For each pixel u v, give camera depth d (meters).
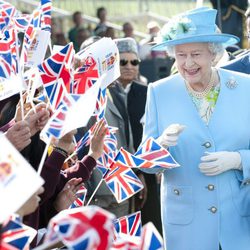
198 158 5.01
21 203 3.12
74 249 2.94
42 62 4.47
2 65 4.51
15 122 4.57
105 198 6.36
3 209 3.11
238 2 9.23
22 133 4.14
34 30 4.55
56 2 16.05
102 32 12.98
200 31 4.92
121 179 4.95
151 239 3.35
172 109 5.10
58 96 4.45
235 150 5.00
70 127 3.62
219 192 5.00
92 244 2.89
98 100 4.89
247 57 6.01
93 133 4.99
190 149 5.02
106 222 2.94
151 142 4.90
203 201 5.02
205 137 5.01
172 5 16.72
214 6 9.39
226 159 4.91
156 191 7.19
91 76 4.91
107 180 4.96
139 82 7.59
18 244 3.69
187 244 5.05
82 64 4.91
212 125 5.02
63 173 4.91
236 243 5.01
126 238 3.95
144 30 16.05
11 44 4.53
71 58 4.50
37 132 4.70
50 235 2.99
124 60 7.44
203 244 5.02
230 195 5.01
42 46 4.54
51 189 4.43
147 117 5.18
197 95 5.09
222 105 5.05
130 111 7.42
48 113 4.36
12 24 4.61
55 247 4.29
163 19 16.20
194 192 5.03
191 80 4.94
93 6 16.42
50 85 4.48
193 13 4.93
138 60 7.52
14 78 4.42
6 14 4.84
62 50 4.47
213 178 5.00
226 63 6.09
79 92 4.90
